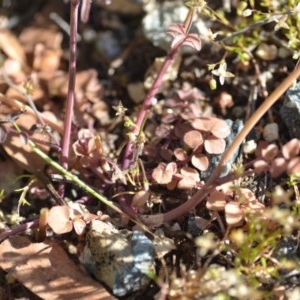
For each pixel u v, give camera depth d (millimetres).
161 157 303
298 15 296
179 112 309
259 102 312
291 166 250
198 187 286
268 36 319
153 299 271
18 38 360
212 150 287
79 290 272
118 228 286
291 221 256
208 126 291
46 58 351
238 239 259
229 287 262
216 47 324
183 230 285
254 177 290
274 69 317
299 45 304
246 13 291
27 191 305
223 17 318
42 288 273
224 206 277
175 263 278
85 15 270
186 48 327
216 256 276
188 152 299
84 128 317
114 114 329
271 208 276
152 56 341
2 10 366
